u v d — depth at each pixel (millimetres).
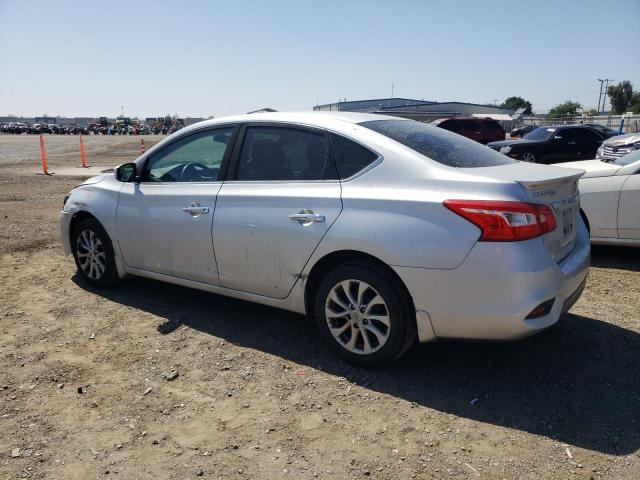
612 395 3268
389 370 3588
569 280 3324
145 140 49500
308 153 3791
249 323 4379
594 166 6422
